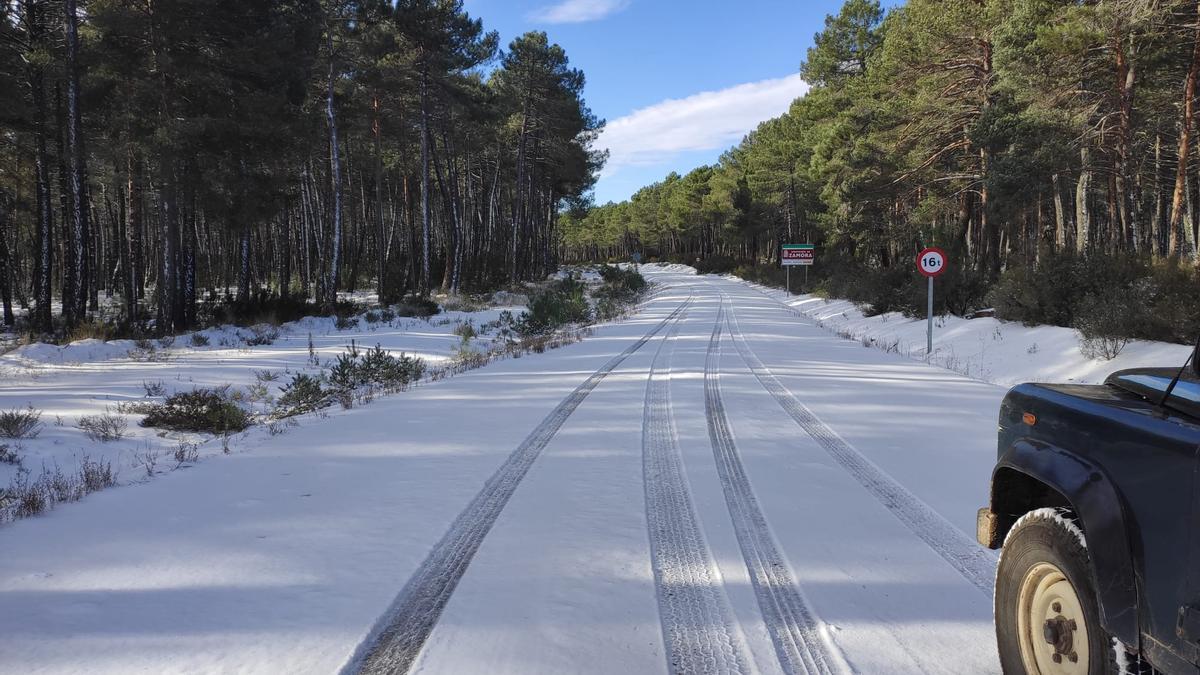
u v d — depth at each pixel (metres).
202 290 44.50
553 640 3.12
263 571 3.90
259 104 22.34
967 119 28.02
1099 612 2.17
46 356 16.66
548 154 57.28
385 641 3.13
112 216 46.22
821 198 38.81
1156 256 15.61
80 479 6.10
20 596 3.58
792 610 3.44
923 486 5.57
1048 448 2.62
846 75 41.06
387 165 51.47
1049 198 32.16
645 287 50.03
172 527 4.68
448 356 17.72
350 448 7.02
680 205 96.88
